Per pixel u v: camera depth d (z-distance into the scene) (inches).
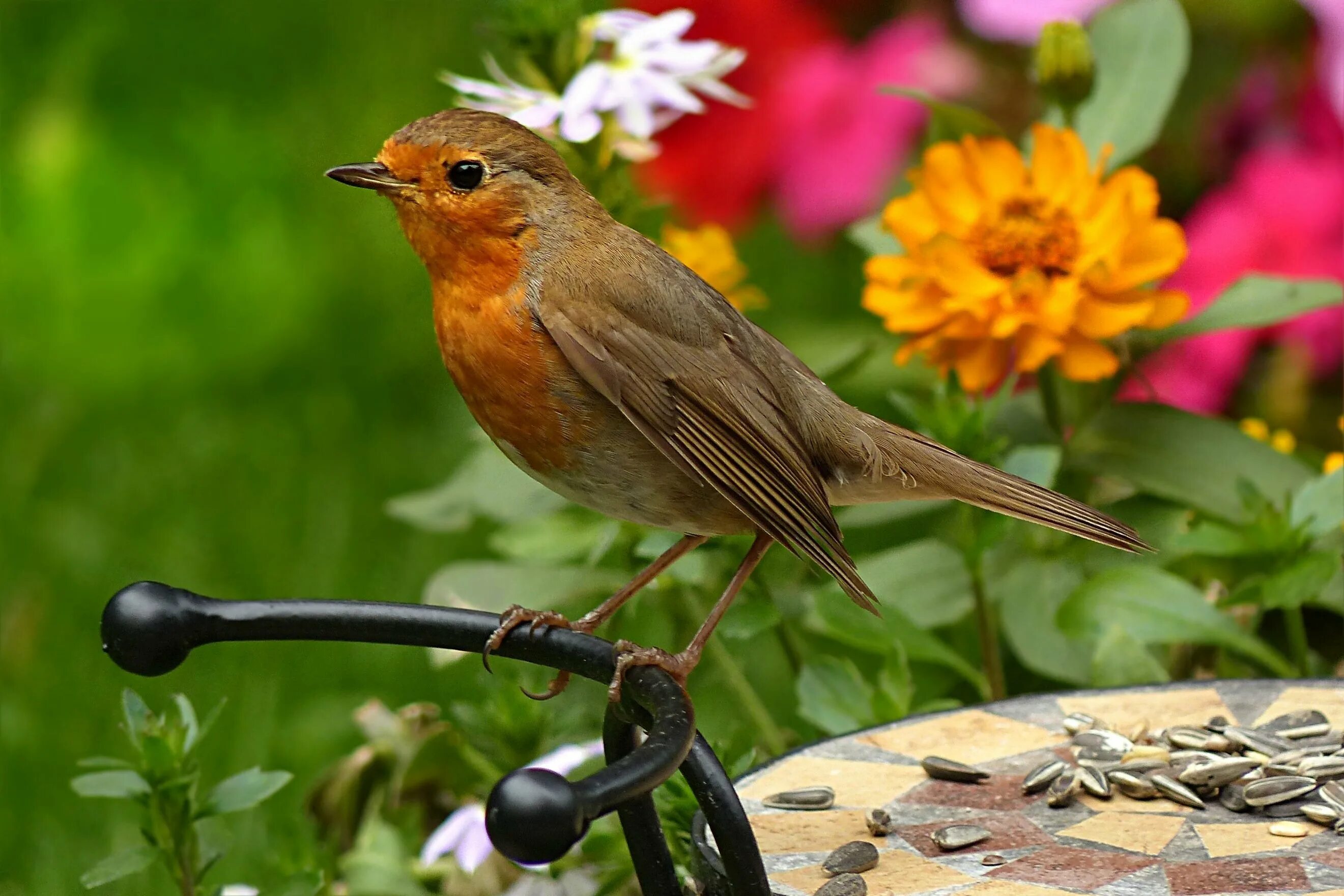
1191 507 278.4
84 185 568.4
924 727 212.2
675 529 234.7
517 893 260.8
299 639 186.2
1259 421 363.9
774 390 235.6
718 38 389.7
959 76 389.7
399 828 288.0
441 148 224.8
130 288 540.4
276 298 533.3
